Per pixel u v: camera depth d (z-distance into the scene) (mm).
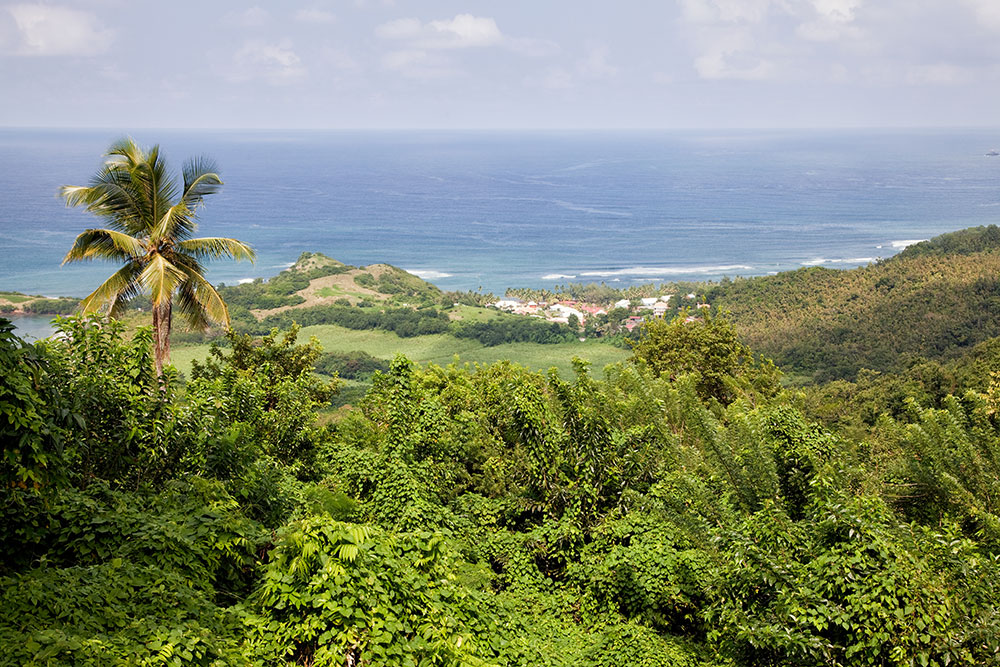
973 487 10391
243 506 8867
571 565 10234
